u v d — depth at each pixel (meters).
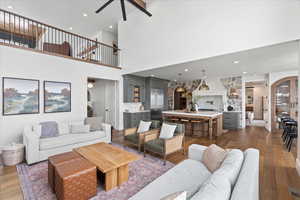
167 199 0.85
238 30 3.15
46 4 4.83
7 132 3.34
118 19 5.89
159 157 3.13
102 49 6.79
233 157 1.46
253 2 2.98
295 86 5.34
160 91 7.53
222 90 6.96
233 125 6.34
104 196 1.89
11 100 3.39
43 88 3.90
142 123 3.80
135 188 2.05
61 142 3.12
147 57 5.00
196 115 4.94
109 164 2.00
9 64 3.36
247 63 4.25
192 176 1.61
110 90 6.44
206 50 3.62
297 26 2.52
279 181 2.25
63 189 1.62
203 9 3.67
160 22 4.59
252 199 0.85
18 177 2.31
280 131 5.73
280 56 3.53
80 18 5.77
